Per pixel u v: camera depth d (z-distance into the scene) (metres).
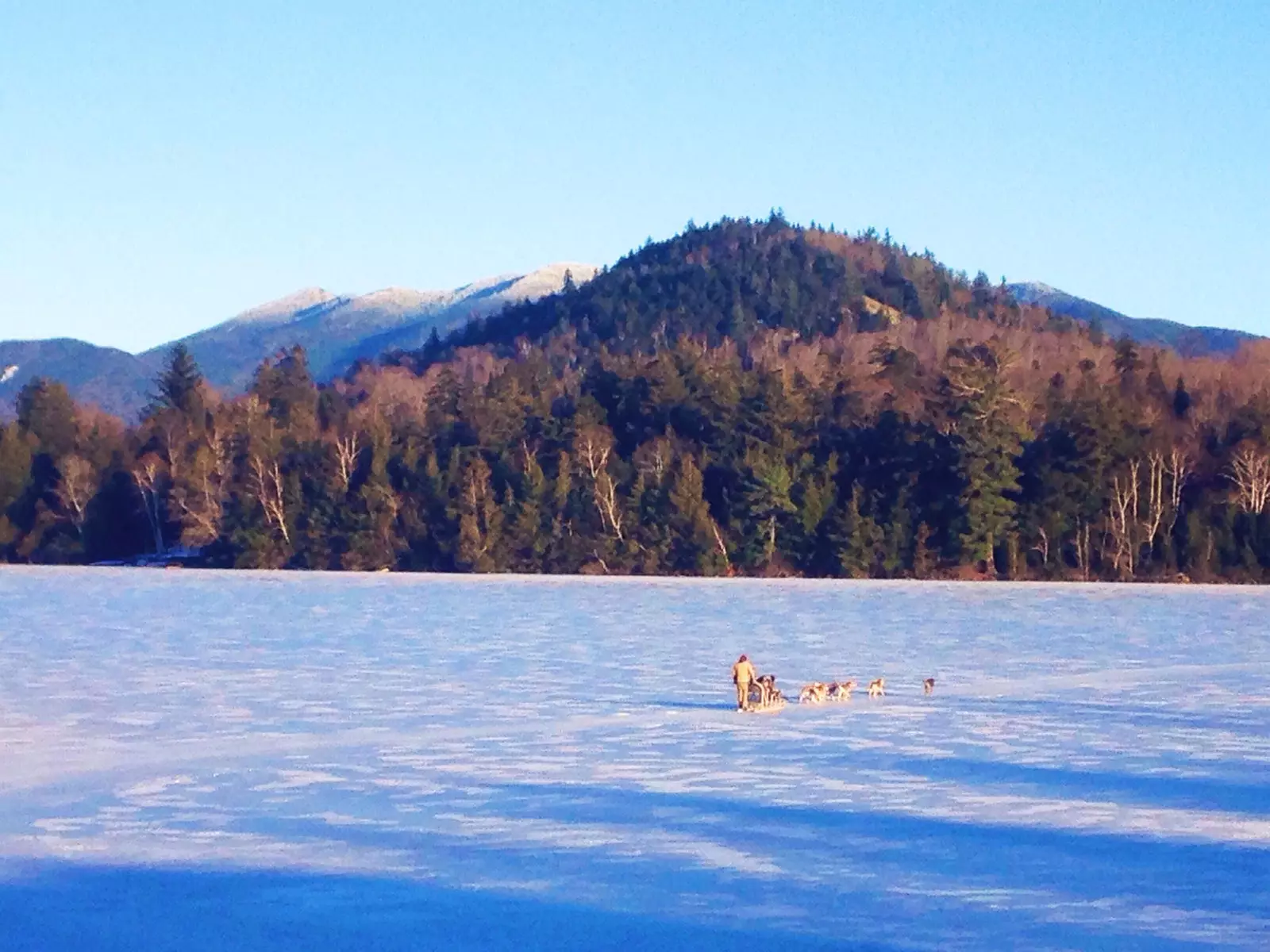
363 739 33.91
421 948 19.61
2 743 33.47
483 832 25.25
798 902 21.34
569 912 21.00
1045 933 19.91
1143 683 44.19
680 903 21.34
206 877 22.75
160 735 34.50
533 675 46.12
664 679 45.09
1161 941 19.56
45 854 24.03
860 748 32.72
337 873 22.94
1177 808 26.86
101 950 19.67
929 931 20.02
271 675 46.06
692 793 28.17
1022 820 26.02
